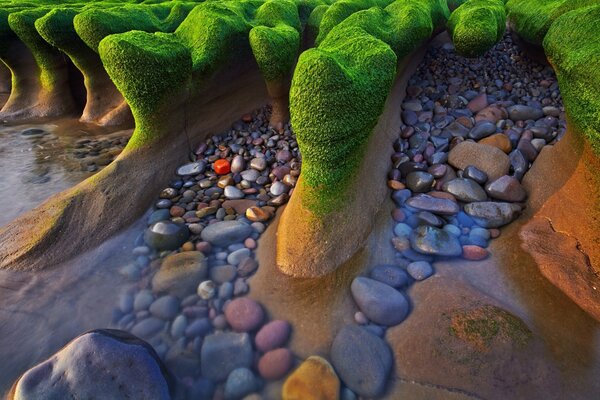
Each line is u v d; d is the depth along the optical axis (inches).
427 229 114.1
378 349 83.1
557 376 75.9
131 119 219.9
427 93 180.4
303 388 77.1
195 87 157.9
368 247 112.3
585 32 102.7
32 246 116.0
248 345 86.9
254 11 203.0
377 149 136.0
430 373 78.5
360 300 94.3
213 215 134.0
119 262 116.6
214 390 79.7
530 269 100.7
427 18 159.3
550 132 144.3
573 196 106.7
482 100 171.2
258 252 116.6
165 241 121.0
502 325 83.1
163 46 135.9
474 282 99.5
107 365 75.1
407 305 92.9
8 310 100.2
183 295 102.2
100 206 131.2
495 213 118.5
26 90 243.8
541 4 182.5
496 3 180.9
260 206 135.6
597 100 90.4
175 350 88.4
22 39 215.2
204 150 167.0
